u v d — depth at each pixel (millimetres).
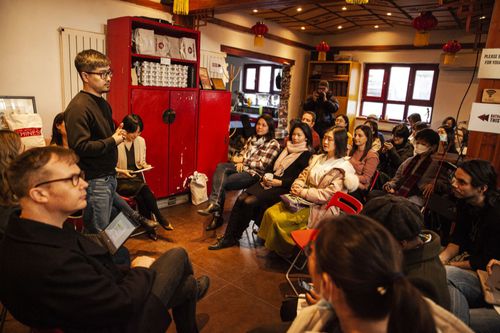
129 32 3549
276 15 6242
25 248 1106
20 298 1104
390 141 4672
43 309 1108
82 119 2133
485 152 2609
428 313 684
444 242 2689
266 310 2369
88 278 1153
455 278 1745
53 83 3664
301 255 3006
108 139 2240
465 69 6625
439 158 3373
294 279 2771
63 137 2799
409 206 1262
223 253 3148
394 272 726
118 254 2027
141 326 1322
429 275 1217
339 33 7934
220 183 3637
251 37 6348
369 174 3441
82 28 3783
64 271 1109
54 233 1175
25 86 3465
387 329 708
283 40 7227
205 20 4719
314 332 913
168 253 1641
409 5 5145
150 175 3992
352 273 724
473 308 1713
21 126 3086
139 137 3594
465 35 6547
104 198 2336
